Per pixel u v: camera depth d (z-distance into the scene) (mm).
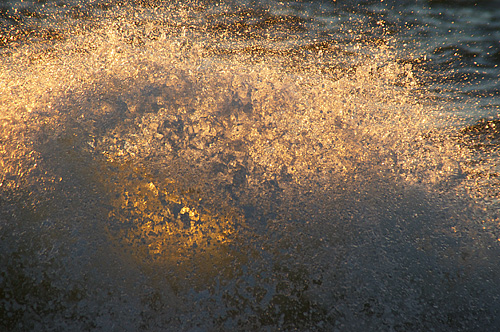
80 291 1416
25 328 1351
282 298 1436
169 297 1426
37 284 1423
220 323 1392
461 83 2320
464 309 1397
